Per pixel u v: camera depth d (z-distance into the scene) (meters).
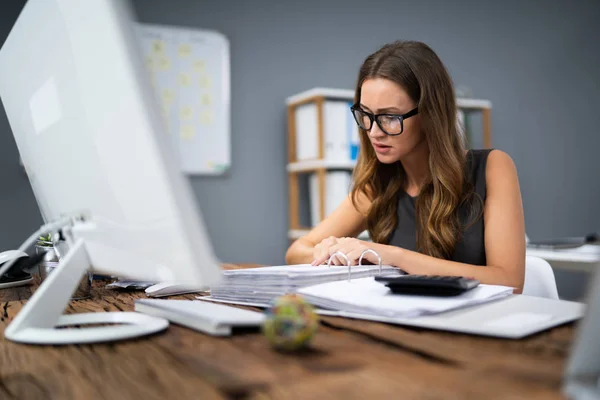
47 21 0.67
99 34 0.58
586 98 4.87
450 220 1.40
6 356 0.62
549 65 4.72
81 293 1.04
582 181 4.85
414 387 0.48
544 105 4.70
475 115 4.38
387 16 4.15
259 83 3.74
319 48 3.92
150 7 3.43
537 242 2.20
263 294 0.90
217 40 3.60
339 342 0.65
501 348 0.61
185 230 0.58
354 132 3.46
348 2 4.02
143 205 0.60
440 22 4.32
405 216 1.56
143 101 0.56
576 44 4.83
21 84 0.79
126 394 0.49
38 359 0.61
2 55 0.86
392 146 1.37
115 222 0.66
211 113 3.59
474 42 4.44
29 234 3.23
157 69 3.44
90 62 0.60
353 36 4.04
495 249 1.33
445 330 0.70
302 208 3.82
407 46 1.36
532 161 4.65
